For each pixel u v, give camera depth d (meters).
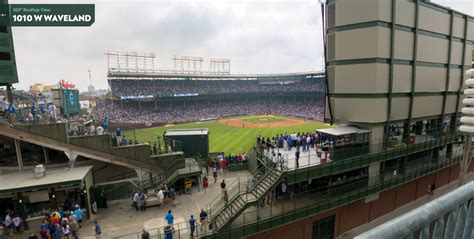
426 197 26.50
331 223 20.41
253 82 118.56
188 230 17.33
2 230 17.34
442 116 26.80
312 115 85.19
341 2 20.89
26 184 18.03
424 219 2.21
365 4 19.66
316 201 18.97
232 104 104.19
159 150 27.45
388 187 21.67
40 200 18.70
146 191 23.16
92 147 22.36
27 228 17.91
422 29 22.77
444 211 2.38
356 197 20.05
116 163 23.42
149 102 89.38
